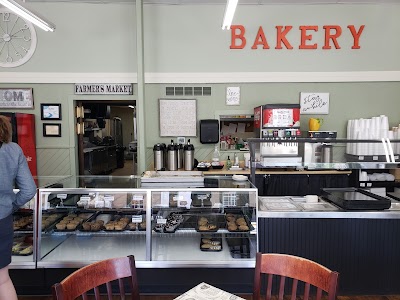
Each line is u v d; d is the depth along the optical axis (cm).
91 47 467
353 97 474
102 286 252
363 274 246
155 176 278
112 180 281
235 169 446
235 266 237
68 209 252
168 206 246
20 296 249
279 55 470
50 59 466
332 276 124
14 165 195
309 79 470
